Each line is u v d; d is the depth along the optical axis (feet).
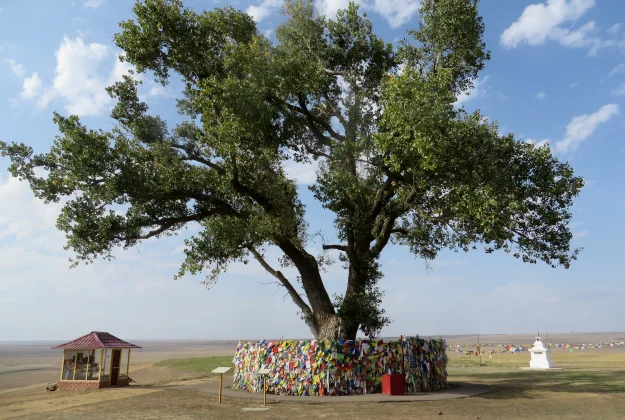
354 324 68.59
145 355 281.33
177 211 69.87
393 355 64.44
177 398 61.00
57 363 213.66
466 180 56.85
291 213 67.15
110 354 78.74
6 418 47.75
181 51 69.87
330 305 70.59
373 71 81.51
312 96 77.51
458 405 52.24
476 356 186.39
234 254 66.64
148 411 50.47
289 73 69.72
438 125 54.39
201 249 62.49
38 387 88.07
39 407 56.08
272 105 72.64
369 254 68.95
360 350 63.46
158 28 68.33
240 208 70.08
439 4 66.13
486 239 60.49
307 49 78.74
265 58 69.92
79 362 77.36
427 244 80.43
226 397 61.21
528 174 61.82
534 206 61.36
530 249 64.18
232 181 66.08
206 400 58.95
